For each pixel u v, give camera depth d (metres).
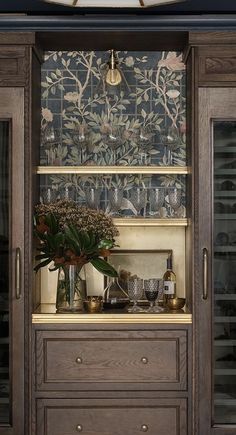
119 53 3.77
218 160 3.35
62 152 3.75
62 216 3.46
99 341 3.34
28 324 3.32
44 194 3.60
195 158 3.34
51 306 3.64
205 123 3.34
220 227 3.35
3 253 3.35
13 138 3.34
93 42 3.56
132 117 3.77
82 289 3.46
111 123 3.77
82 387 3.33
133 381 3.33
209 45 3.34
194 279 3.33
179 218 3.62
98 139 3.77
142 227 3.74
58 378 3.33
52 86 3.77
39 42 3.53
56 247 3.39
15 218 3.33
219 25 3.32
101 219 3.47
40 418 3.33
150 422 3.33
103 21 3.32
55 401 3.32
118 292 3.71
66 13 3.48
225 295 3.35
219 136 3.36
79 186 3.75
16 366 3.32
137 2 2.71
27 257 3.33
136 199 3.56
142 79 3.77
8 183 3.35
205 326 3.32
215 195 3.35
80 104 3.77
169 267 3.64
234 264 3.34
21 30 3.34
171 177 3.76
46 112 3.76
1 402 3.34
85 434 3.33
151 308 3.48
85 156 3.75
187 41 3.49
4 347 3.34
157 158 3.77
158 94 3.77
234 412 3.33
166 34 3.41
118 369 3.33
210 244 3.33
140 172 3.51
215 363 3.34
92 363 3.33
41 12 3.47
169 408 3.33
